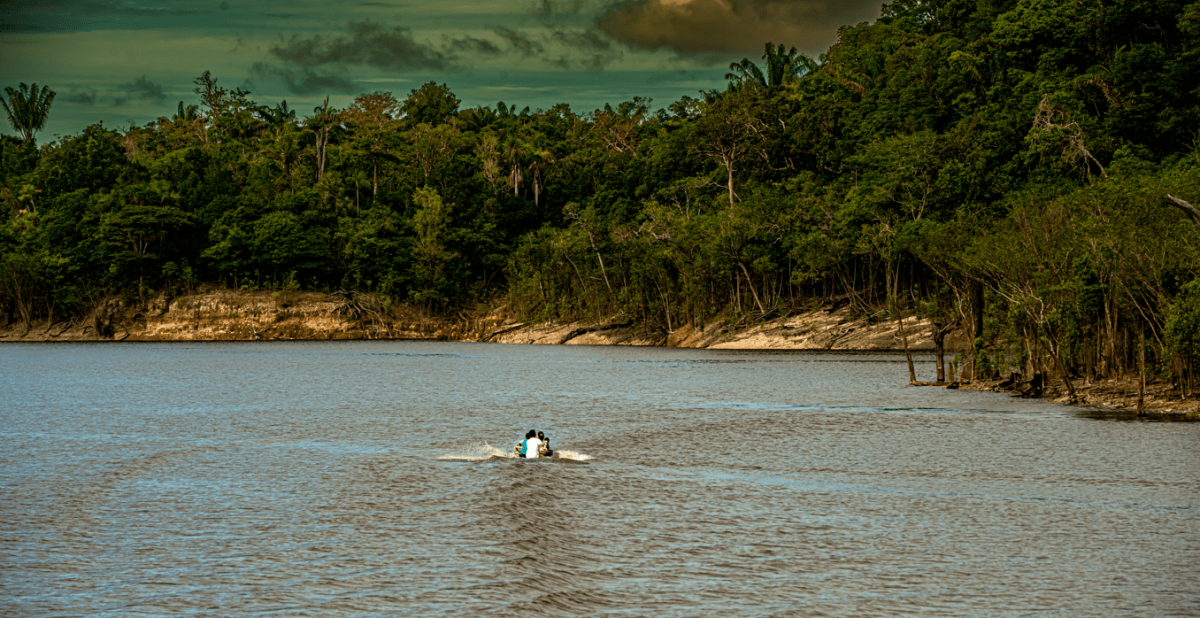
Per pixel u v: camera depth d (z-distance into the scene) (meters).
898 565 22.59
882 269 129.62
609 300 157.25
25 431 46.66
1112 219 61.12
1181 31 122.06
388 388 73.19
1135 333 61.31
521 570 21.98
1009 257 65.19
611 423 49.78
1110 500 29.14
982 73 139.62
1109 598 20.19
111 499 29.77
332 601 20.06
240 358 115.19
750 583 21.25
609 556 23.23
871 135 141.00
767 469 35.16
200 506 28.73
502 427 48.25
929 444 40.94
